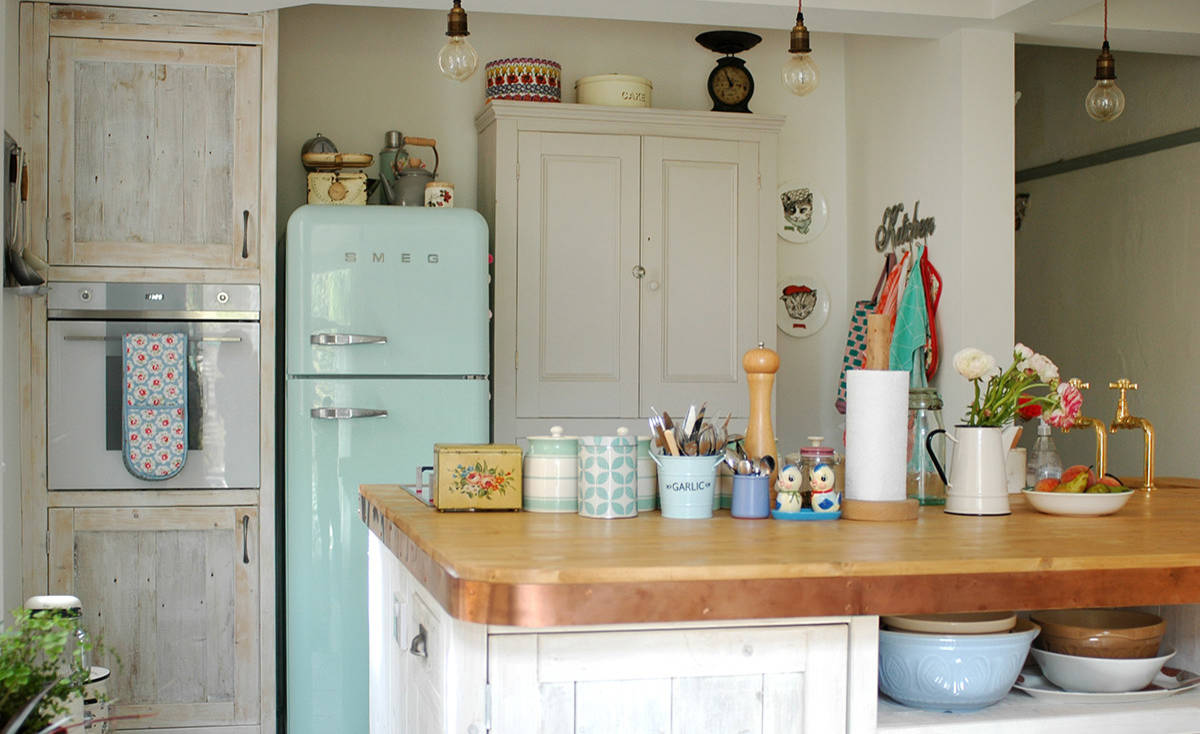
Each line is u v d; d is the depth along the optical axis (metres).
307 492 3.90
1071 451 5.63
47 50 3.88
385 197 4.56
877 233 5.04
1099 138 5.48
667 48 5.18
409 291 3.97
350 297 3.94
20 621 1.79
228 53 3.99
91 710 2.61
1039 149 5.89
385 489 2.82
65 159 3.89
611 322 4.76
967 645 1.93
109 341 3.88
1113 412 5.36
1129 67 5.31
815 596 1.69
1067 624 2.27
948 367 4.43
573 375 4.73
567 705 1.71
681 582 1.64
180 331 3.93
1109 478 2.62
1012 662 1.96
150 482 3.89
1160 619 2.24
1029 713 1.96
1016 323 6.08
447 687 1.75
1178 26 4.38
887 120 4.94
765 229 4.90
